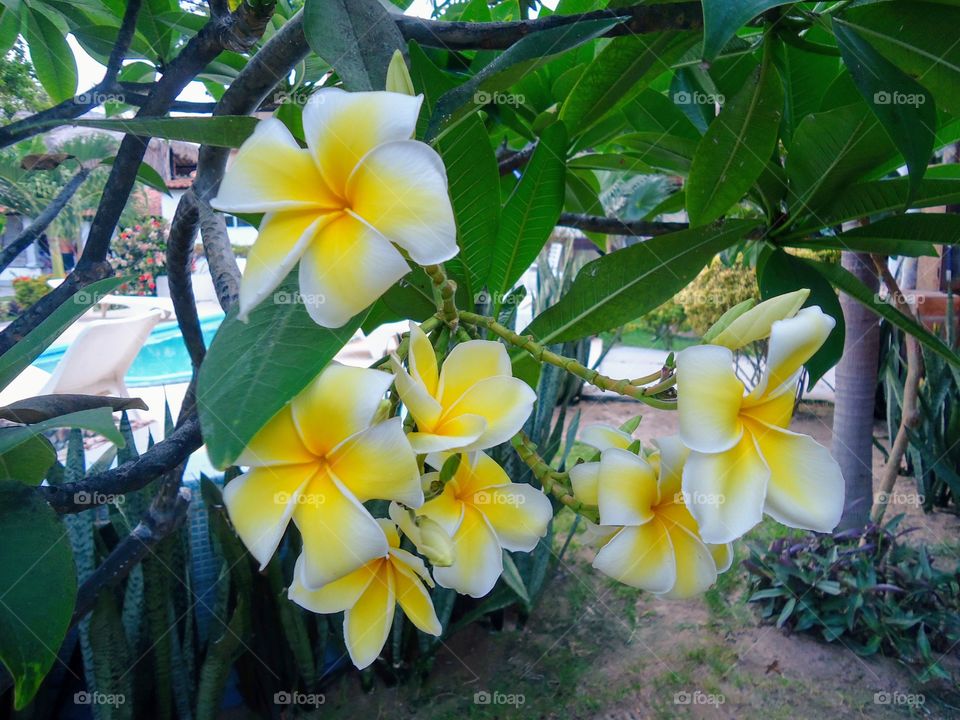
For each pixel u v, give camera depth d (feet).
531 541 0.95
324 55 0.96
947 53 1.26
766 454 0.83
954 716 3.43
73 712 3.24
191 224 1.53
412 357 0.84
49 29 1.92
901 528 5.17
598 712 3.47
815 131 1.55
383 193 0.69
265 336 0.73
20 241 1.72
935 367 5.21
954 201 1.61
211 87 2.15
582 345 6.72
